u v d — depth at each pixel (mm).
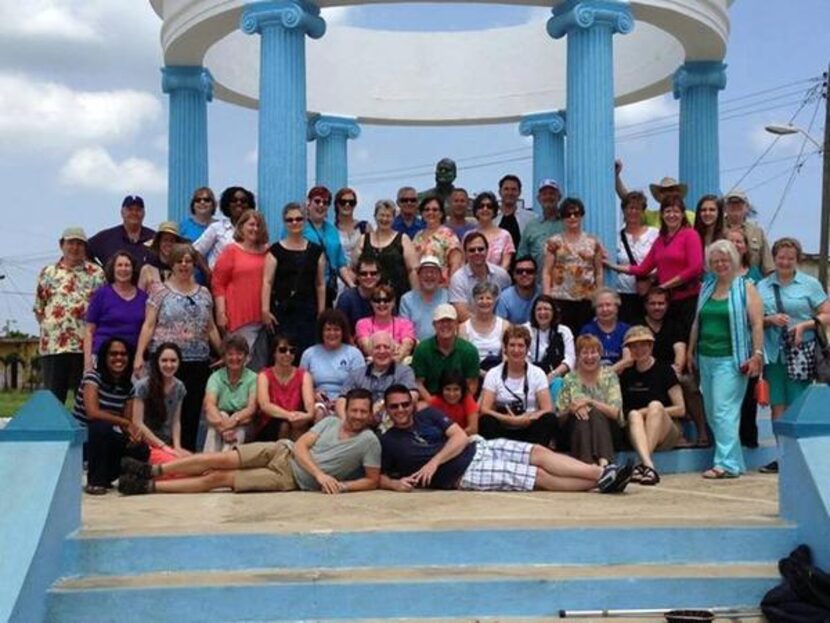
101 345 8008
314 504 6664
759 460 9461
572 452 7949
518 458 7344
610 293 8930
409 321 8961
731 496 7105
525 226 10422
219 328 8953
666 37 13883
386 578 5379
